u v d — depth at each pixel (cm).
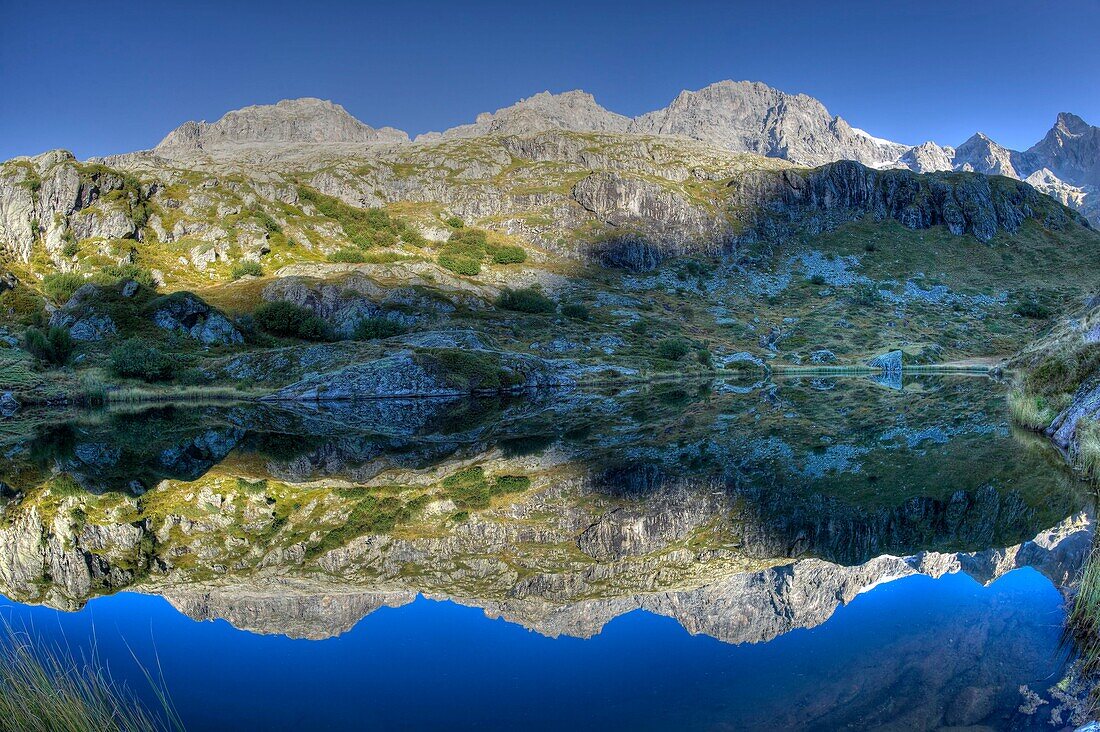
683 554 1981
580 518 2341
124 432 4675
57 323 9300
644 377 10288
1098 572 1277
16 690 852
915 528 2064
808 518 2245
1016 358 9125
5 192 14175
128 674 1190
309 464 3347
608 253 19275
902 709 998
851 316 16012
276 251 15050
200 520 2314
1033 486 2414
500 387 8388
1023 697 997
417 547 2058
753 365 11844
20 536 2136
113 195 14812
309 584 1747
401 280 13362
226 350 9469
